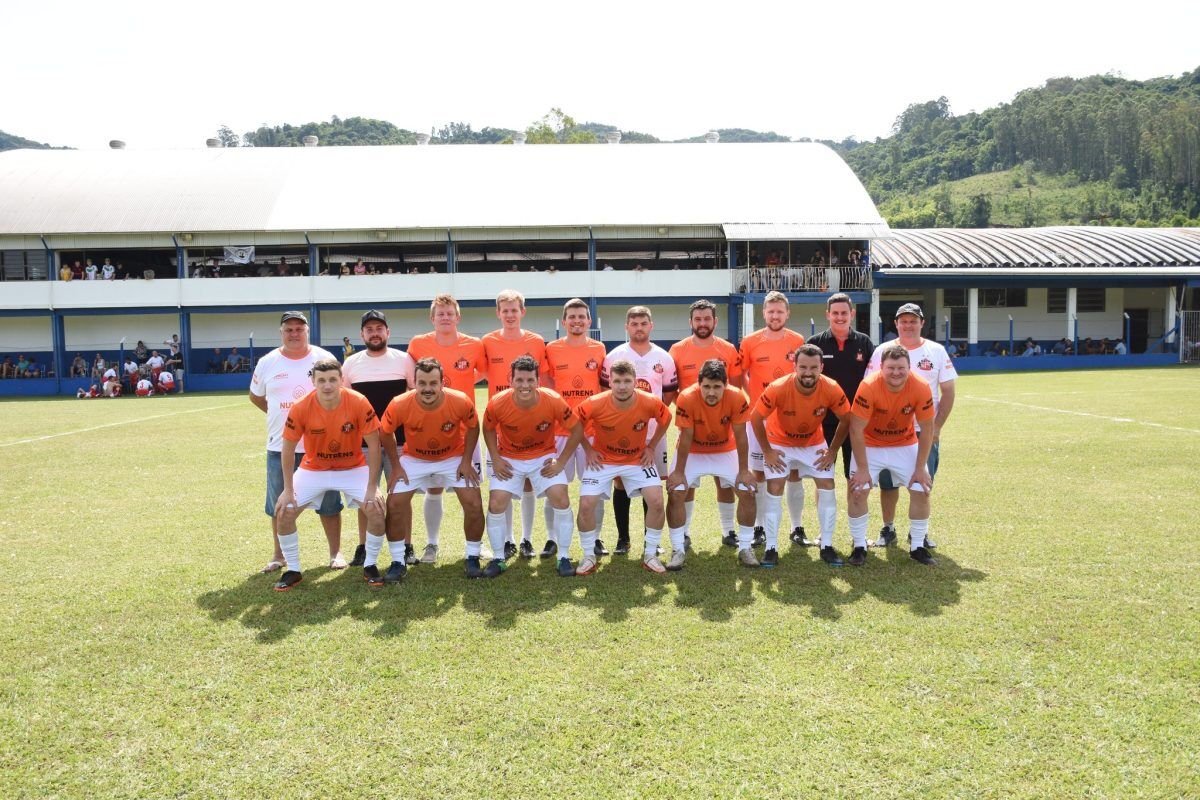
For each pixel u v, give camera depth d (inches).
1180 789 111.4
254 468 395.5
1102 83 5565.9
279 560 227.3
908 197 4608.8
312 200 1187.9
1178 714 131.0
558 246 1267.2
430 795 113.4
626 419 213.6
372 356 232.7
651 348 249.1
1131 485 305.4
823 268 1125.1
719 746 124.5
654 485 219.0
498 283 1142.3
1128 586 191.3
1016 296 1245.1
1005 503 281.9
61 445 490.3
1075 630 165.5
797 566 219.6
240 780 118.0
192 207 1157.7
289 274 1208.8
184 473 382.0
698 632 169.8
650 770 118.5
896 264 1159.0
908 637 164.2
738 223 1153.4
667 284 1160.8
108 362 1169.4
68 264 1193.4
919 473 216.7
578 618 180.1
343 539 258.4
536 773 118.3
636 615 181.5
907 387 214.1
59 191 1182.3
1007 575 202.5
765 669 150.8
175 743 128.6
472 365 244.2
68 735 131.5
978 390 746.2
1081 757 119.6
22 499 322.3
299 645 166.6
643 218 1160.8
